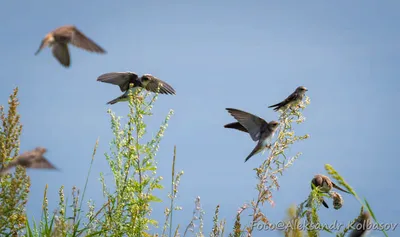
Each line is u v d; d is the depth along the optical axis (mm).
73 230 13078
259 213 13281
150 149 14047
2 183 12453
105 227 13531
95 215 13641
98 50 10805
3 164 12383
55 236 12516
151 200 13836
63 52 10609
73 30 10656
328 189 13664
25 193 12477
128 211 13773
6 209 12344
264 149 13508
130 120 14094
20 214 12617
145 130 14109
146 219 13844
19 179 12297
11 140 12539
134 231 13594
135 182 13812
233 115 13750
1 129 12547
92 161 13711
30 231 12836
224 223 13602
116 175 13773
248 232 13172
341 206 13547
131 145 13914
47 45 10547
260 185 13359
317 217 11461
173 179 14070
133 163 13938
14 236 12594
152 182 13938
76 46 10680
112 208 13672
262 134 13602
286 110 13734
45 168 9742
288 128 13570
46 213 13281
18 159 9734
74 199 13352
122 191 13734
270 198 13305
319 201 11961
